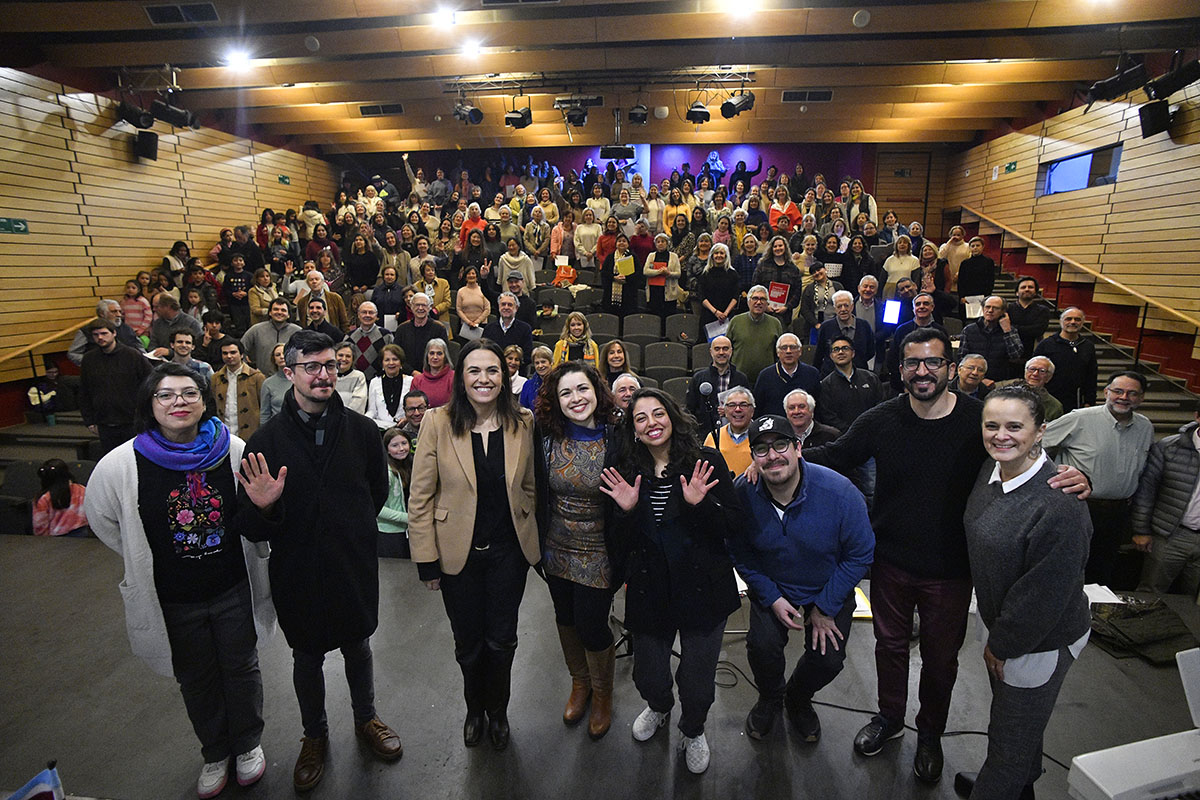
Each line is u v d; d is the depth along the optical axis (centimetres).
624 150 1005
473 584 212
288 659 282
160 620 191
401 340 514
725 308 584
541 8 639
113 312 547
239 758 210
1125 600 309
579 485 208
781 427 198
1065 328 452
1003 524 170
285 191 1112
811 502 207
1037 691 169
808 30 625
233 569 199
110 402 464
